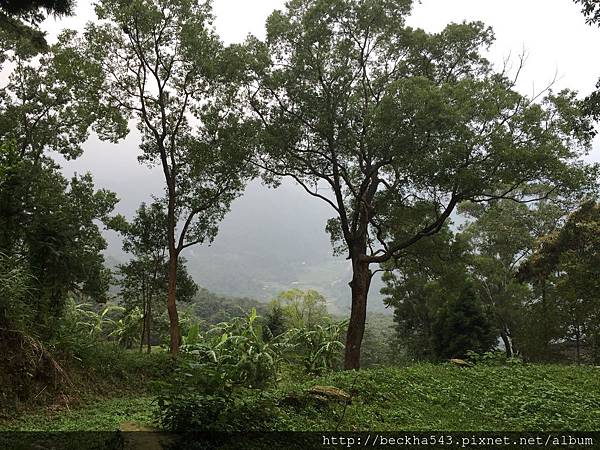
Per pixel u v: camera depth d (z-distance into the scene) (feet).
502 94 57.06
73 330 41.45
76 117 73.05
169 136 69.15
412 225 73.56
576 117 54.75
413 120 55.93
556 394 34.91
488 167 56.95
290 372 60.49
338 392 30.68
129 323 90.74
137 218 78.74
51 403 30.40
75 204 72.23
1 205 42.98
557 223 113.50
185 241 74.79
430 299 116.67
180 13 64.39
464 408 31.63
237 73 66.39
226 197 74.08
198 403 20.52
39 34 42.57
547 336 97.19
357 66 71.82
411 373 40.47
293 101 68.18
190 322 90.33
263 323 105.09
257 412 23.25
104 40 62.69
